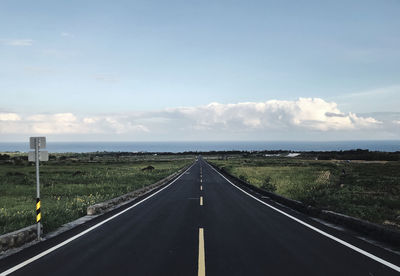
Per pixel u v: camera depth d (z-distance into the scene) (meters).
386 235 7.38
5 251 6.71
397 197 17.08
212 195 18.91
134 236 8.13
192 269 5.46
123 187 24.73
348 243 7.29
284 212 12.34
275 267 5.56
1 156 97.25
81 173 42.12
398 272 5.28
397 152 109.38
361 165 62.47
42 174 40.69
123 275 5.18
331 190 20.36
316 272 5.29
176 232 8.60
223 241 7.54
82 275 5.20
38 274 5.26
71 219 10.81
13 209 14.44
